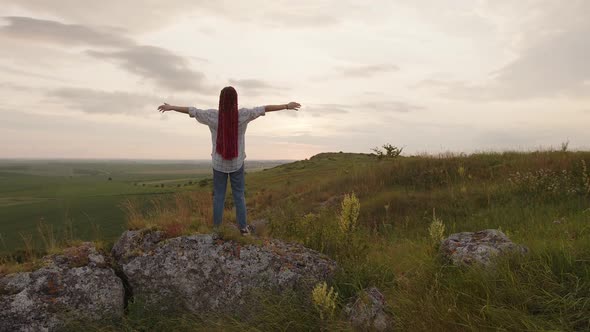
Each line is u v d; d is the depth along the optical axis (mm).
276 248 5105
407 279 4637
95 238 5375
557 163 13016
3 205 61406
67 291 4160
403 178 16312
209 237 4898
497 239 4770
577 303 3389
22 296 3969
